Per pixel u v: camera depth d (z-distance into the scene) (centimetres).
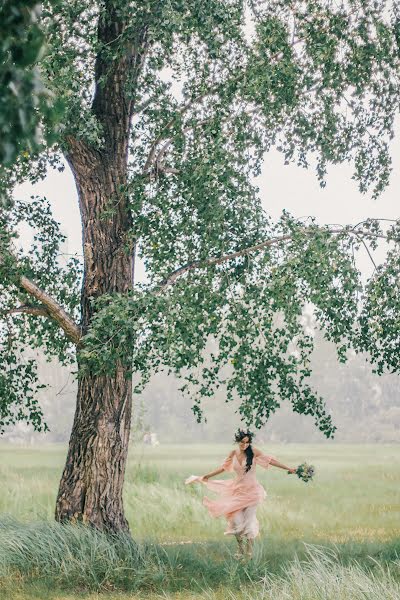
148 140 1472
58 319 1398
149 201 1327
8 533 1230
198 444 12888
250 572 1168
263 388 1438
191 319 1256
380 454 8194
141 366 1270
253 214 1433
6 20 376
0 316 1415
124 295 1284
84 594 1073
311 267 1314
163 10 1206
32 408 1565
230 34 1323
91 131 1269
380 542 1534
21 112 378
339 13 1409
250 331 1409
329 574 969
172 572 1194
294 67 1355
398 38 1463
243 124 1373
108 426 1387
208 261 1392
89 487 1373
